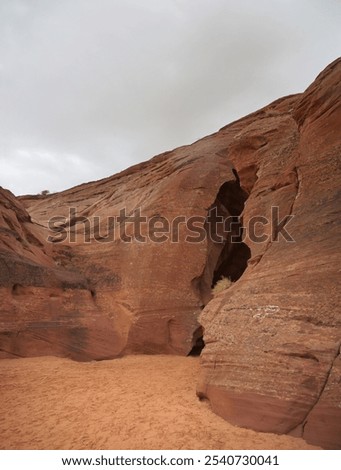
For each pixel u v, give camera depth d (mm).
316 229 6887
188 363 11148
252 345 6281
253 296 7062
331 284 5852
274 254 7555
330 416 4844
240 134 13164
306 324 5793
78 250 16094
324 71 8531
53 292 12750
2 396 7434
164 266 13781
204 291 14172
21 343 11180
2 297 11281
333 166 7398
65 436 5516
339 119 7664
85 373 9633
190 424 5852
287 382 5453
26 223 15664
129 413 6438
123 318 13164
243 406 5789
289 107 13672
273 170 10383
